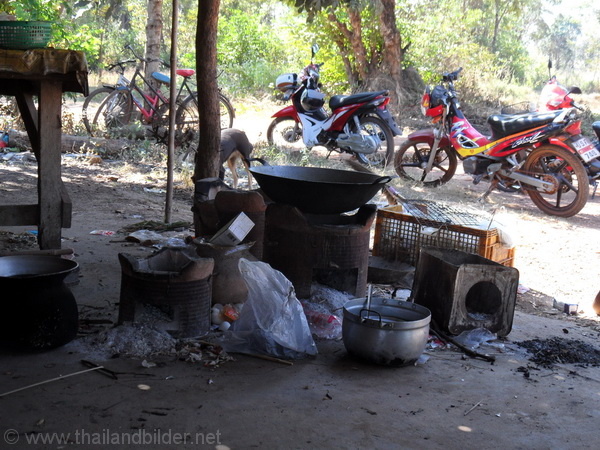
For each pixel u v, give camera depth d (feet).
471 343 13.42
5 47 13.91
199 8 18.72
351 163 22.67
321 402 10.52
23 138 33.47
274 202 15.03
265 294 12.49
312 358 12.34
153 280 12.12
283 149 36.32
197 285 12.40
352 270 14.71
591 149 25.36
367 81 58.39
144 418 9.66
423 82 59.31
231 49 72.18
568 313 16.10
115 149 34.14
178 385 10.77
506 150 26.71
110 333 12.10
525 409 10.76
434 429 9.88
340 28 57.57
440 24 65.77
